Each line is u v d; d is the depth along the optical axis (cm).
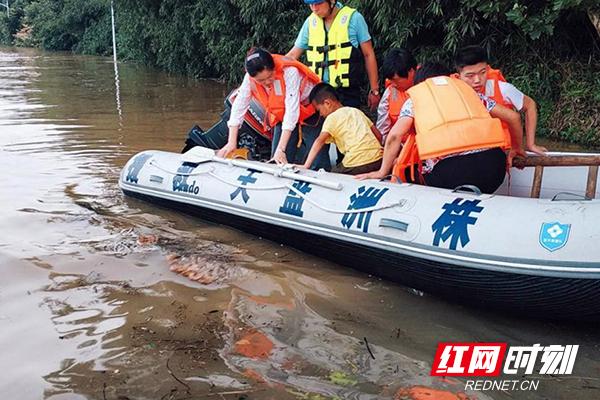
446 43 758
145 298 332
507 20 723
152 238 420
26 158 633
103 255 388
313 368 268
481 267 306
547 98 756
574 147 688
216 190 444
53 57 2439
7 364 270
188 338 292
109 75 1644
